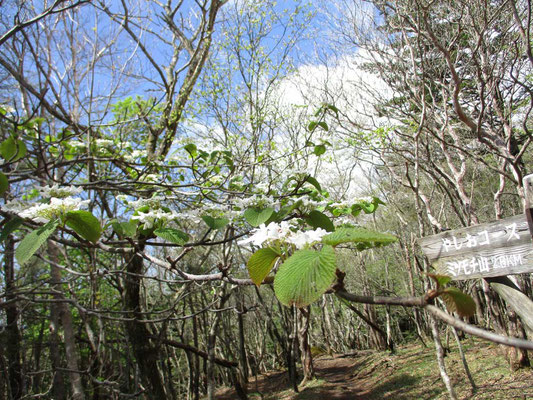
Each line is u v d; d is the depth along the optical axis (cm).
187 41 753
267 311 1341
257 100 866
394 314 1788
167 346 1170
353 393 973
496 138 561
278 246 134
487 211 1130
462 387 716
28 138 354
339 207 314
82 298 803
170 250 1018
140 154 436
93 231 197
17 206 250
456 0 532
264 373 1723
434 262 323
